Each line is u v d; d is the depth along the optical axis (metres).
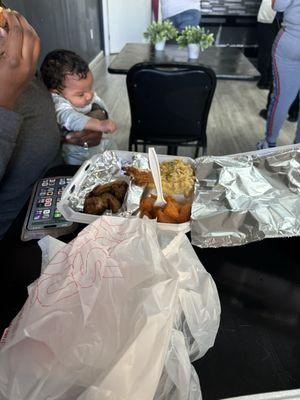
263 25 3.55
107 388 0.29
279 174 0.65
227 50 2.29
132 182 0.69
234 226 0.57
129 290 0.36
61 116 1.09
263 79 3.84
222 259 0.59
